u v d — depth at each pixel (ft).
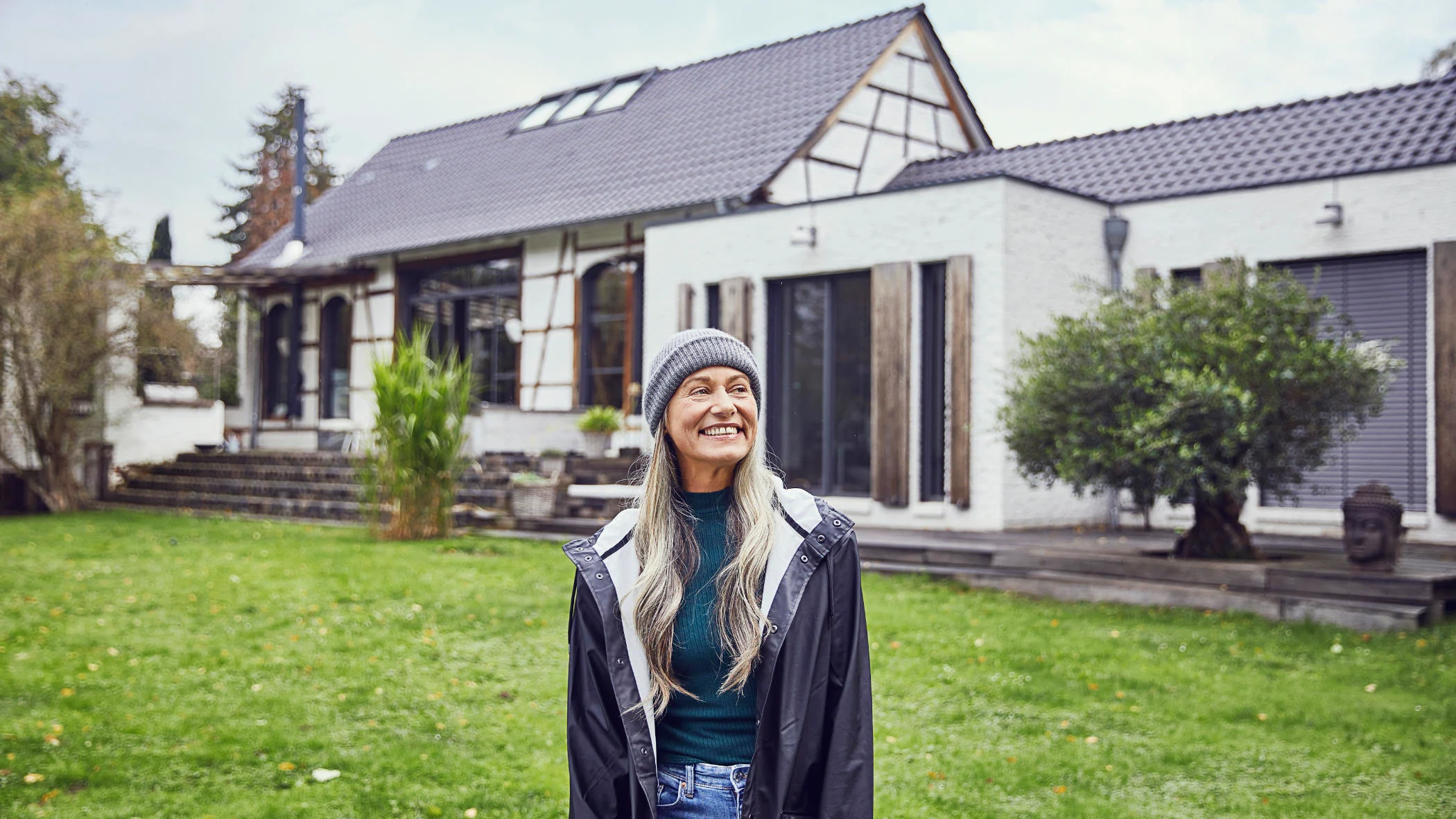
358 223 63.77
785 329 40.14
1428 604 20.77
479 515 38.24
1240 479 22.65
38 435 48.80
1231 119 40.57
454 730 14.89
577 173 54.39
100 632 20.74
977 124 52.75
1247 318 23.08
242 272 58.75
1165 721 15.15
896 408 36.19
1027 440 25.39
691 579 6.01
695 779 5.82
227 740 14.29
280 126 128.16
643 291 48.62
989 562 26.84
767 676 5.71
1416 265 32.32
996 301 34.19
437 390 35.06
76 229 47.44
